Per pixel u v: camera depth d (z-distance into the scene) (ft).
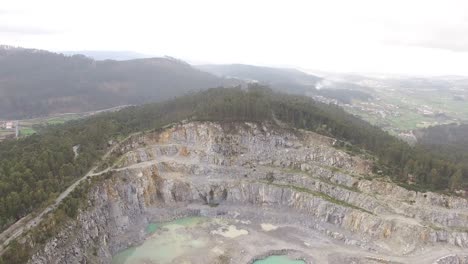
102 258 339.77
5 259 262.88
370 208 409.49
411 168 441.68
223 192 469.16
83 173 414.82
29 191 335.47
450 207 394.11
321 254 368.27
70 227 327.88
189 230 409.90
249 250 372.99
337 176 458.09
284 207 449.06
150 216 430.61
